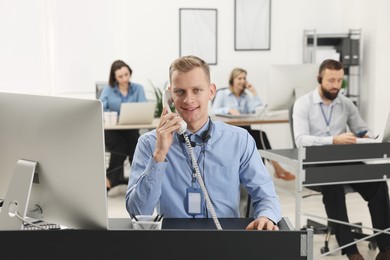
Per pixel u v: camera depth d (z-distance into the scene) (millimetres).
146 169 2297
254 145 2617
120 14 7594
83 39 7539
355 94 7957
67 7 7445
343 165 4152
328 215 4250
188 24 7777
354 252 4125
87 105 1847
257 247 1808
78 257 1837
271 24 8016
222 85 7945
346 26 8094
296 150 4277
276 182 6977
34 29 7367
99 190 1869
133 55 7676
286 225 2338
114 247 1826
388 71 7445
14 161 2047
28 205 2064
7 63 7324
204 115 2480
